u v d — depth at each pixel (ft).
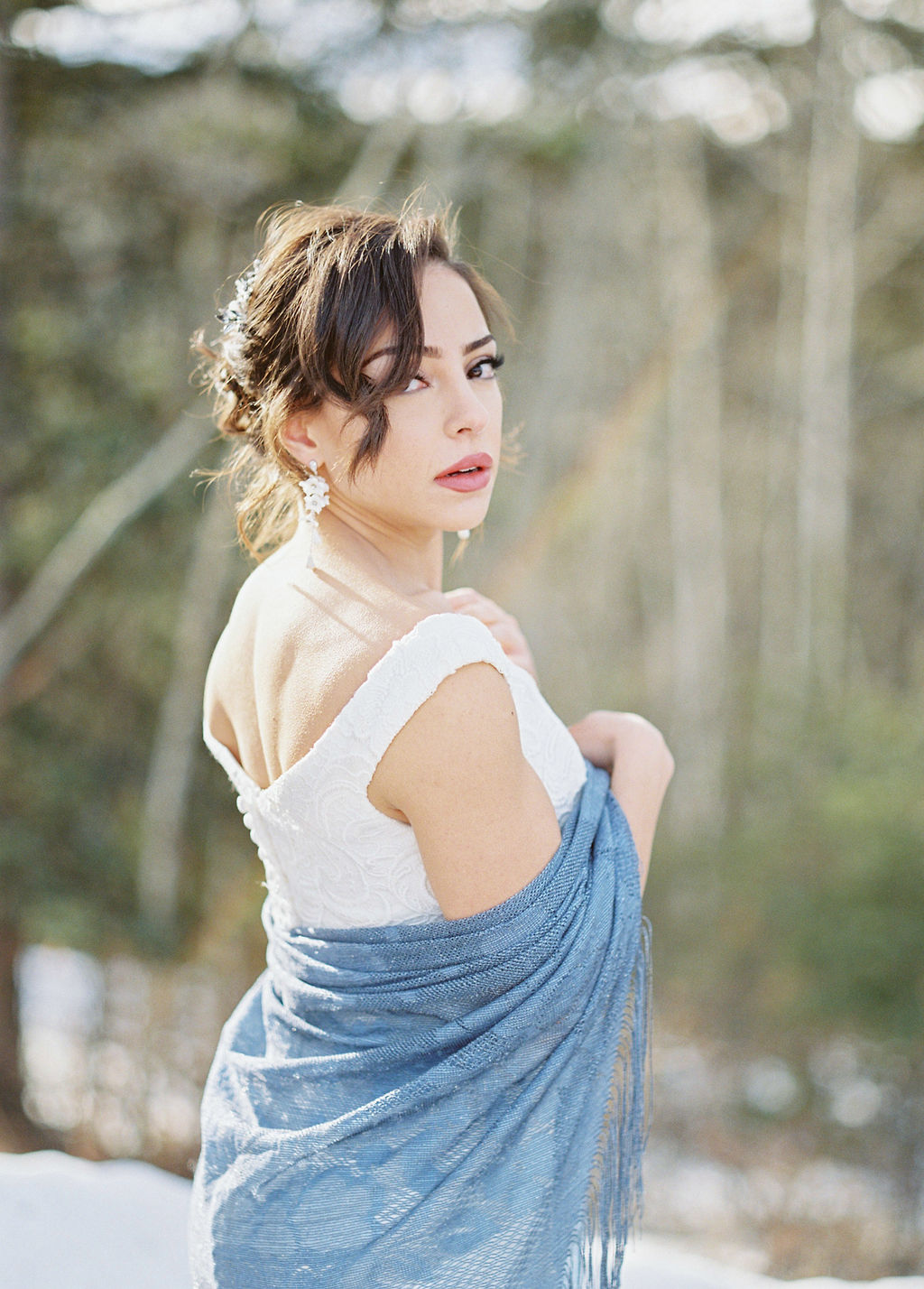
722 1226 29.81
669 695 57.47
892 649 59.52
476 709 3.82
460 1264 4.04
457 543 38.58
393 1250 4.05
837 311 46.78
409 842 4.07
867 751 37.40
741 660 58.13
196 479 29.63
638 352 49.52
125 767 32.86
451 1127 4.08
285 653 4.22
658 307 49.06
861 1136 32.04
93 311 30.55
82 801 31.73
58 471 30.60
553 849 4.11
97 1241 7.54
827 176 43.70
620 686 57.41
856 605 59.31
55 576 29.73
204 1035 32.35
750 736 50.78
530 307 42.50
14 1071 31.09
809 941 34.32
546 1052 4.13
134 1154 29.96
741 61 40.73
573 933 4.10
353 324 4.11
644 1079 4.48
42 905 30.48
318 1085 4.32
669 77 37.91
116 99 27.73
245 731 4.58
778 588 57.16
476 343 4.36
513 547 39.81
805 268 48.16
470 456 4.30
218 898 33.96
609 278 47.65
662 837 44.86
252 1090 4.54
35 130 28.17
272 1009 4.62
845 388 47.57
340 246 4.19
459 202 36.32
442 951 4.05
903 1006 32.45
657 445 57.31
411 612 4.00
